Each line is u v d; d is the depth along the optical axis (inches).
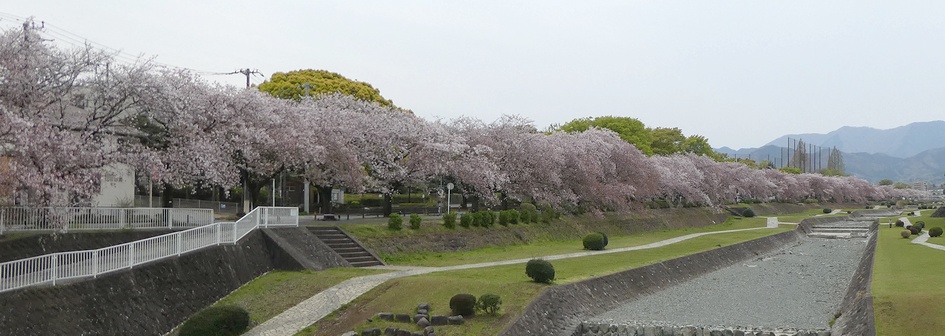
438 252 1341.0
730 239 1953.7
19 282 608.4
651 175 2235.5
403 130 1528.1
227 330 716.0
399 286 880.9
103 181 1034.1
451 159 1596.9
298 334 741.3
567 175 1919.3
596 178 2015.3
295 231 1116.5
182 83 1061.1
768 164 5994.1
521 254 1366.9
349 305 825.5
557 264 1172.5
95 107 924.0
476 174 1574.8
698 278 1328.7
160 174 924.0
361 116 1488.7
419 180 1595.7
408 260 1218.6
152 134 1075.3
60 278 653.3
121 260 732.7
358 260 1135.6
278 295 884.6
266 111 1204.5
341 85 2267.5
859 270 1290.6
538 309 786.8
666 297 1082.1
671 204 2893.7
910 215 3420.3
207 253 881.5
